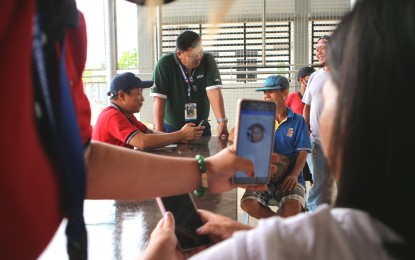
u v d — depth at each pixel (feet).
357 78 1.45
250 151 3.30
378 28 1.41
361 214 1.45
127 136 7.91
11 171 1.42
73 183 1.75
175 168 3.00
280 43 16.20
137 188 2.86
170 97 10.17
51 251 3.18
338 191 1.60
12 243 1.51
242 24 15.61
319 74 11.12
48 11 1.53
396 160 1.42
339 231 1.38
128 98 8.61
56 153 1.65
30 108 1.47
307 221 1.40
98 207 4.37
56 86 1.65
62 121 1.68
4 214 1.46
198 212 3.18
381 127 1.42
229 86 15.75
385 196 1.47
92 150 2.73
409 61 1.36
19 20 1.39
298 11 15.72
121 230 3.70
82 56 2.27
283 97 9.30
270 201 8.87
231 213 4.09
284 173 9.00
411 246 1.33
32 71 1.53
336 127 1.55
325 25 15.47
